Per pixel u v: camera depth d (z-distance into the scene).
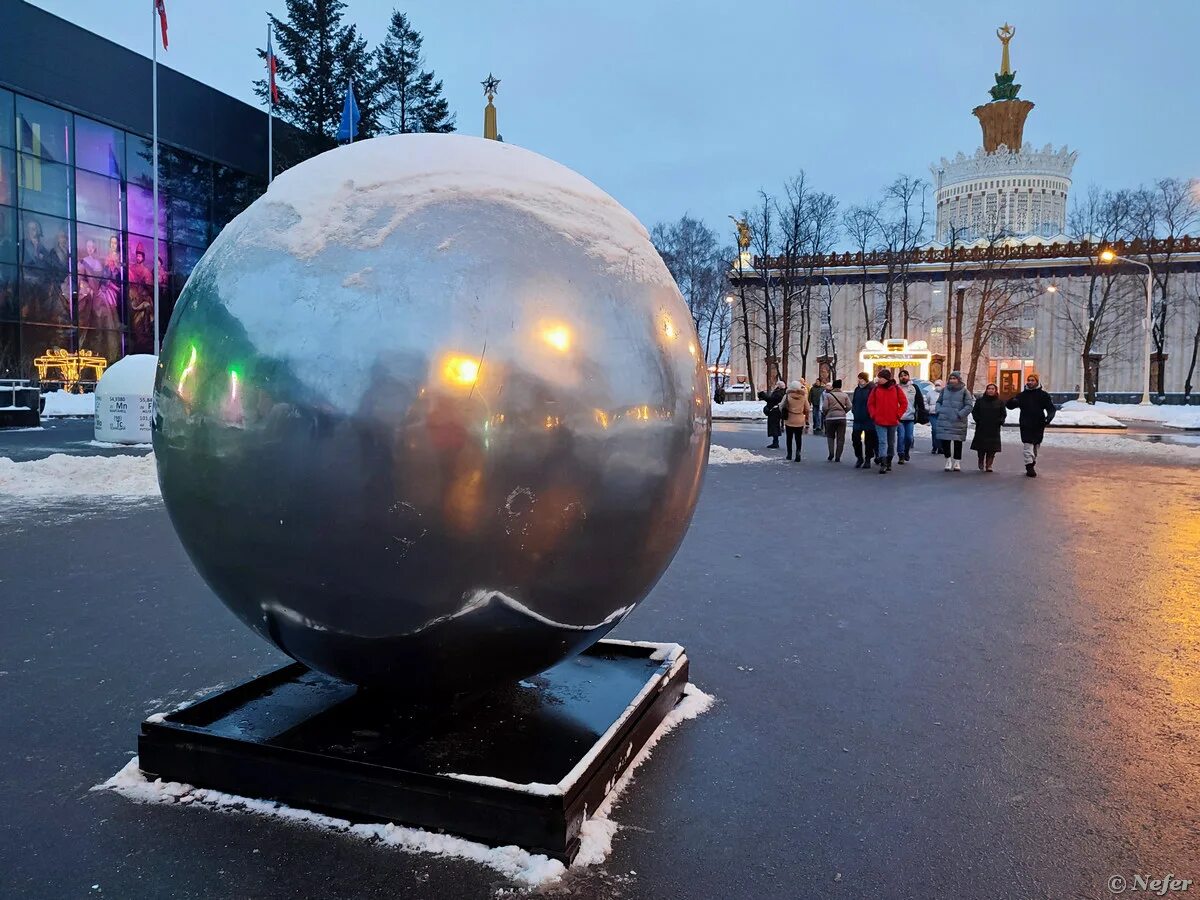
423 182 2.25
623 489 2.29
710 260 60.38
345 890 2.04
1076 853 2.27
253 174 42.28
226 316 2.24
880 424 13.27
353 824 2.32
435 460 2.06
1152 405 43.97
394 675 2.48
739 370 62.41
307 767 2.39
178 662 3.83
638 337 2.34
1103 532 7.85
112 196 34.81
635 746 2.78
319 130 44.31
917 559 6.46
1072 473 13.75
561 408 2.15
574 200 2.40
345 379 2.07
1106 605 5.04
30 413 21.70
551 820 2.15
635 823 2.39
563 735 2.60
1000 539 7.41
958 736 3.05
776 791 2.60
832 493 10.76
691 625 4.54
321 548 2.14
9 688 3.48
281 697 2.88
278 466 2.12
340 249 2.18
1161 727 3.15
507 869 2.12
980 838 2.34
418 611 2.22
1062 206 66.62
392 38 49.88
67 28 32.53
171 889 2.04
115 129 34.88
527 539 2.17
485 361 2.08
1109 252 42.69
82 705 3.30
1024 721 3.20
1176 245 51.00
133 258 35.75
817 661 3.93
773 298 57.34
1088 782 2.69
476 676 2.51
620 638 4.28
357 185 2.25
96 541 6.79
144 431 16.33
